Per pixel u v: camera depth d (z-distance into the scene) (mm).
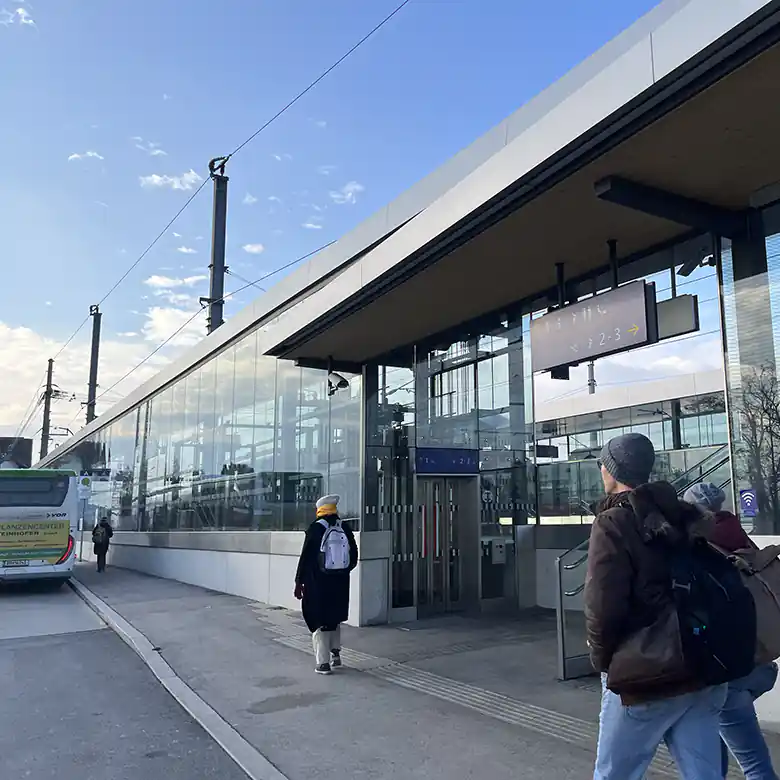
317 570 7934
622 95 4879
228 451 16672
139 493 24609
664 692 2861
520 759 5121
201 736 6082
